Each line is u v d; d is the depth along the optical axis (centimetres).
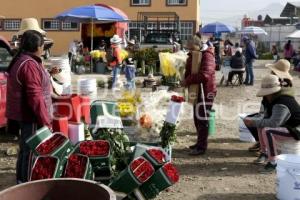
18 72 464
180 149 723
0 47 768
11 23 3534
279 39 4547
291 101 589
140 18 3297
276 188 527
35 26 651
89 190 316
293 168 493
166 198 523
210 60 667
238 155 698
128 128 568
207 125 685
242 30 3694
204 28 3234
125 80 1521
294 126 591
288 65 620
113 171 435
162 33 2175
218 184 574
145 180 409
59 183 321
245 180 590
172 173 420
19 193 310
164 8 3362
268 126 596
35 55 471
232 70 1606
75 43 2348
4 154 677
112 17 1995
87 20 2064
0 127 734
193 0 3328
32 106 459
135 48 2056
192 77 666
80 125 530
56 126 519
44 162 376
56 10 3488
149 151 432
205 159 673
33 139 415
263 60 3566
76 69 1956
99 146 423
